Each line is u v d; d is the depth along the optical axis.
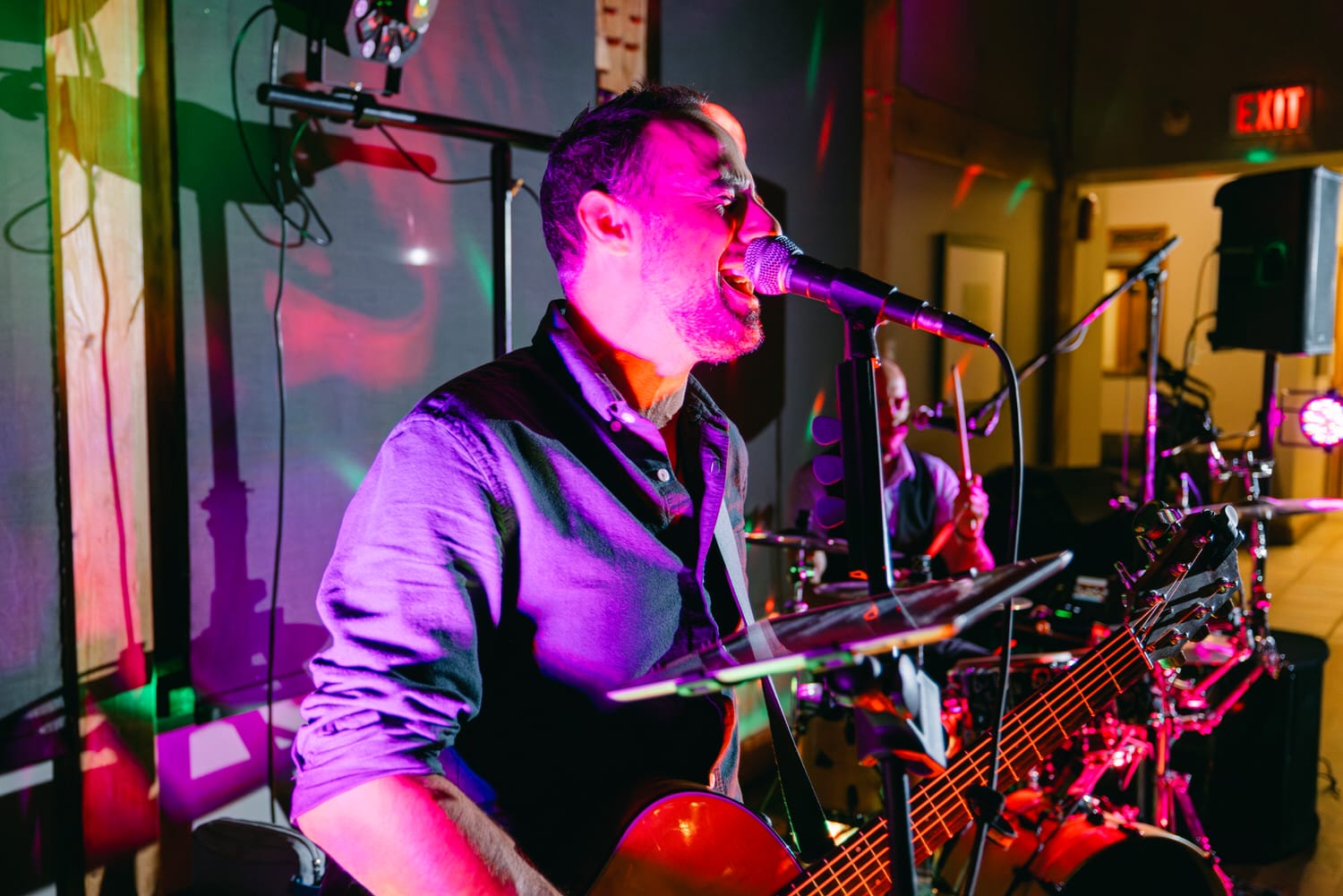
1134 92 6.65
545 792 1.12
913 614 0.78
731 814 1.15
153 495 2.14
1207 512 1.41
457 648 0.98
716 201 1.14
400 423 1.07
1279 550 7.38
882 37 4.43
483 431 1.06
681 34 3.38
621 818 1.10
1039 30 6.45
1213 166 6.44
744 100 3.66
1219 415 8.20
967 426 3.22
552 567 1.10
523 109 2.84
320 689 0.97
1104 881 2.02
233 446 2.23
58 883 2.01
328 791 0.92
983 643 3.23
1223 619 1.46
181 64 2.11
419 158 2.58
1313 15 6.04
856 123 4.31
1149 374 3.51
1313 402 3.22
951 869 2.01
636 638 1.14
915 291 5.32
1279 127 6.19
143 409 2.09
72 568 1.98
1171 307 8.72
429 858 0.92
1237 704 3.14
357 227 2.46
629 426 1.16
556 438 1.12
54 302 1.95
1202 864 2.02
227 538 2.22
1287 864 3.14
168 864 2.19
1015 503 1.08
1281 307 3.78
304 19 2.30
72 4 1.94
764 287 1.12
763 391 3.81
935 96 5.31
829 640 0.81
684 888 1.10
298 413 2.35
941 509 3.41
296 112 2.31
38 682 1.96
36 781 1.98
